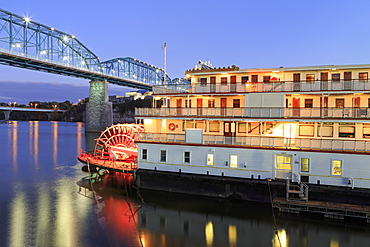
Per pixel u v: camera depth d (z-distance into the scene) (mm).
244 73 30578
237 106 31234
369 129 26625
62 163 52000
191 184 29234
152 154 31297
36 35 113125
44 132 139375
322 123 28047
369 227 22531
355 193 24156
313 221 23641
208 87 30828
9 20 99188
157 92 33375
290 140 26766
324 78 28469
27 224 24000
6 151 68438
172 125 33188
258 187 26906
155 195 30281
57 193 32562
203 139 29141
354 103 27531
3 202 29531
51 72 113250
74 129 171250
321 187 25141
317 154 25594
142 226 23594
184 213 25969
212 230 22844
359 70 27453
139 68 180625
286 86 28156
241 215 25266
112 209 27297
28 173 43250
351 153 24609
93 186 35188
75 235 22062
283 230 22516
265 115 28109
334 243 20641
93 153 52469
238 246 20484
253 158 27438
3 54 81875
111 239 21469
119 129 55469
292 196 25531
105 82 132625
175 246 20484
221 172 28516
